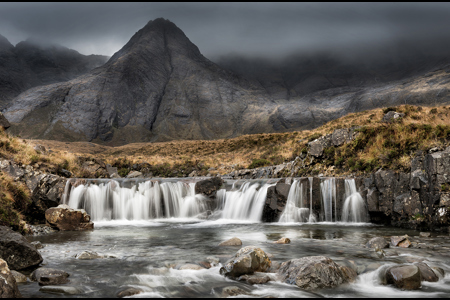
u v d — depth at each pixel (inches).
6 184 629.9
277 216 741.9
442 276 296.7
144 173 1598.2
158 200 845.8
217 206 860.0
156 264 338.3
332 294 254.1
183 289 262.1
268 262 315.6
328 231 579.5
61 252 401.4
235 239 454.3
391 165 704.4
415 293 258.2
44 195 693.9
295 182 744.3
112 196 801.6
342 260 333.4
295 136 2151.8
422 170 596.1
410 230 570.6
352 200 701.3
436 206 543.5
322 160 988.6
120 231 600.4
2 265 243.9
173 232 585.9
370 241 427.8
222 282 278.4
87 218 639.1
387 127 858.1
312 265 276.1
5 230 334.3
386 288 269.1
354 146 901.2
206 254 387.5
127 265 334.3
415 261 336.5
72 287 259.4
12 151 820.0
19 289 259.1
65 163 1002.1
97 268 323.3
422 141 680.4
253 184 831.1
